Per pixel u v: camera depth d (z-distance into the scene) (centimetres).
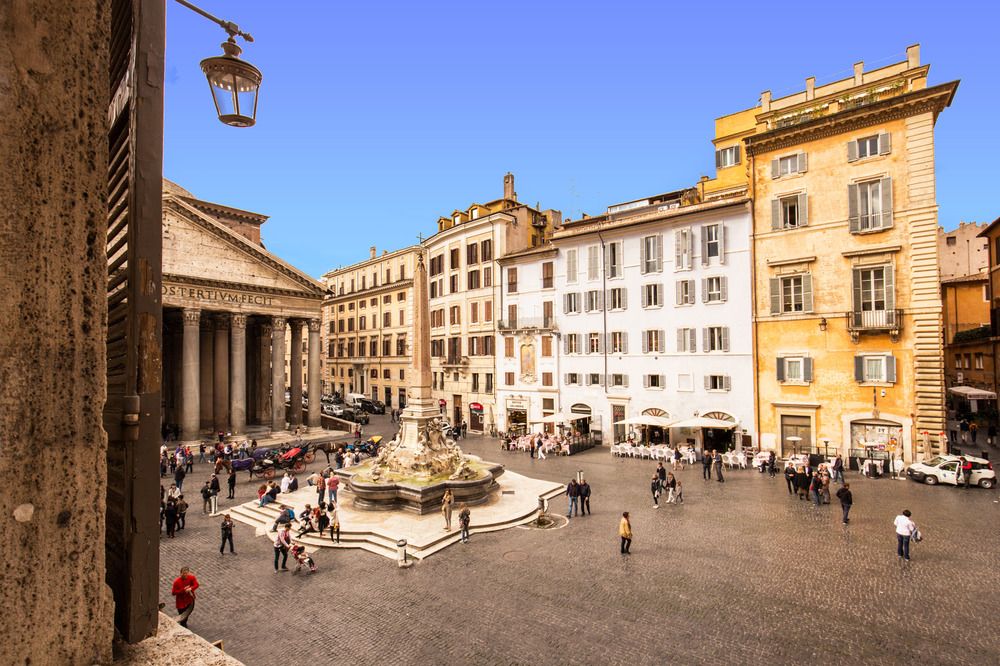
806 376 3162
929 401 2817
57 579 285
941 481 2545
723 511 2173
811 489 2300
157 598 347
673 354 3678
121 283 363
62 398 290
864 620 1241
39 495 279
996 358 4175
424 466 2331
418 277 2475
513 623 1270
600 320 4050
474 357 5034
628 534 1714
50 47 288
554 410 4303
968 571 1502
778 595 1382
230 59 573
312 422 4594
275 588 1505
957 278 5125
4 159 269
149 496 342
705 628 1223
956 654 1097
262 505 2286
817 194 3172
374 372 7294
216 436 4038
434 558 1723
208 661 320
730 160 3981
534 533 1952
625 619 1275
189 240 3797
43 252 283
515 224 4897
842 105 3195
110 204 400
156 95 349
